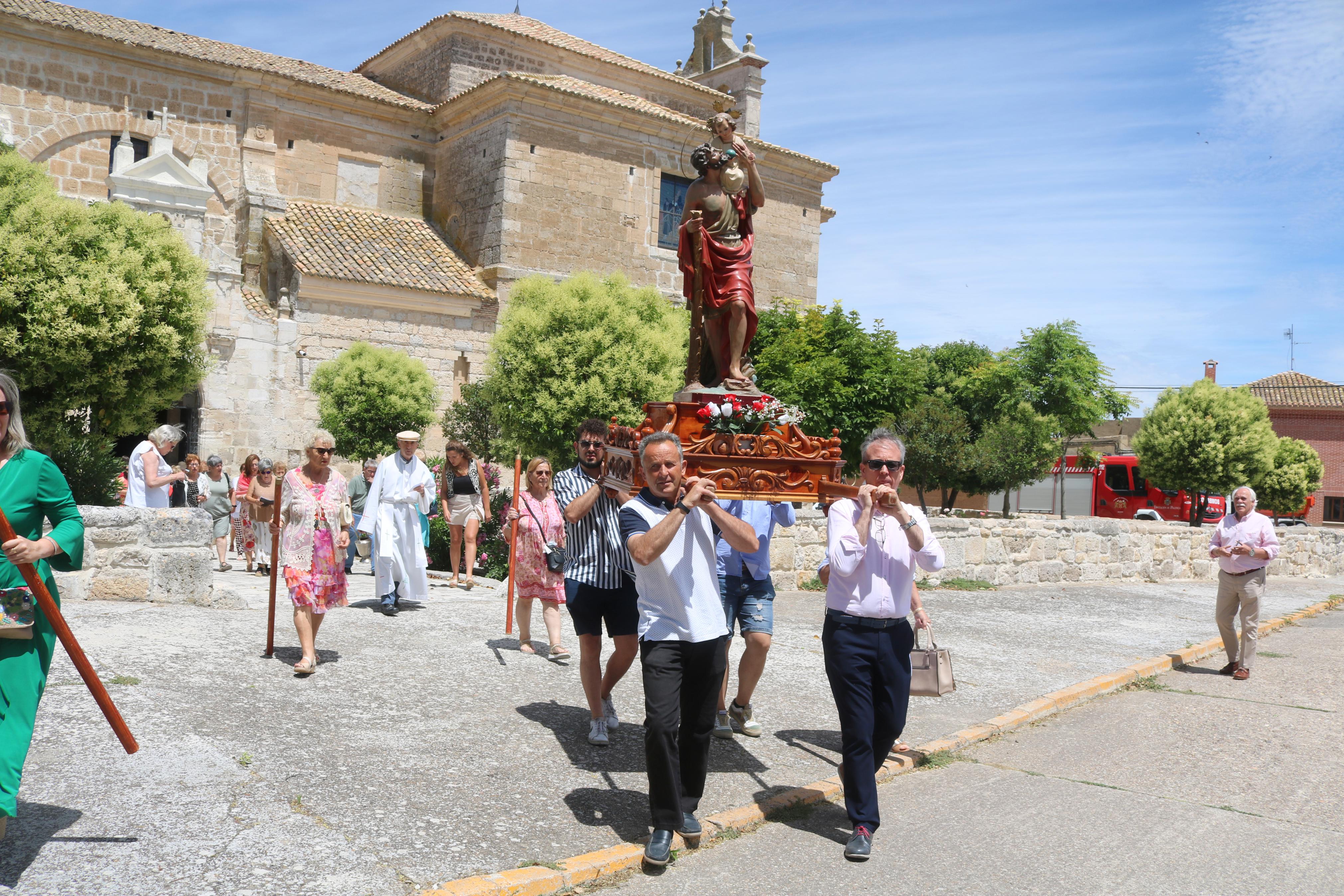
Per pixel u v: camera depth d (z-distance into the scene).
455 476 11.90
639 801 4.79
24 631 3.53
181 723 5.31
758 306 31.94
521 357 19.33
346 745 5.23
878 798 5.02
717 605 4.45
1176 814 5.19
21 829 3.87
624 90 32.50
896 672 4.70
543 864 3.96
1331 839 4.90
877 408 26.53
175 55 24.72
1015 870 4.29
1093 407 37.19
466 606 10.20
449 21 29.05
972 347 44.50
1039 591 15.48
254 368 22.50
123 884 3.46
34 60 23.22
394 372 22.55
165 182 21.64
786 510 6.15
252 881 3.57
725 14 37.59
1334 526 52.81
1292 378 57.81
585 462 5.94
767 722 6.50
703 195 5.88
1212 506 39.47
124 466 13.75
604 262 28.05
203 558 9.18
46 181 16.09
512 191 26.41
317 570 6.70
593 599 5.64
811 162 32.62
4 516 3.51
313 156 27.47
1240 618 11.99
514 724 5.88
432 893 3.59
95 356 14.82
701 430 5.02
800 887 4.02
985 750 6.36
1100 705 7.88
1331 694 8.73
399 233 27.16
